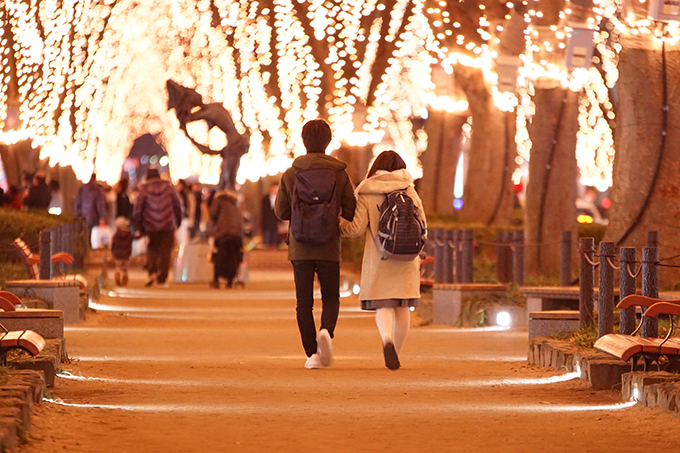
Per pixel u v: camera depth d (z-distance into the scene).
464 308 26.39
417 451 9.37
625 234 24.78
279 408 11.94
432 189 50.22
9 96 56.19
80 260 36.28
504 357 19.11
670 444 9.79
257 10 58.97
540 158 31.23
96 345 20.67
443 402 12.66
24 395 10.22
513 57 33.84
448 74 42.62
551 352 16.48
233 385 14.21
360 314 30.30
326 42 58.16
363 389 13.86
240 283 41.59
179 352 19.67
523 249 29.11
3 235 32.56
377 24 54.94
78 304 25.80
